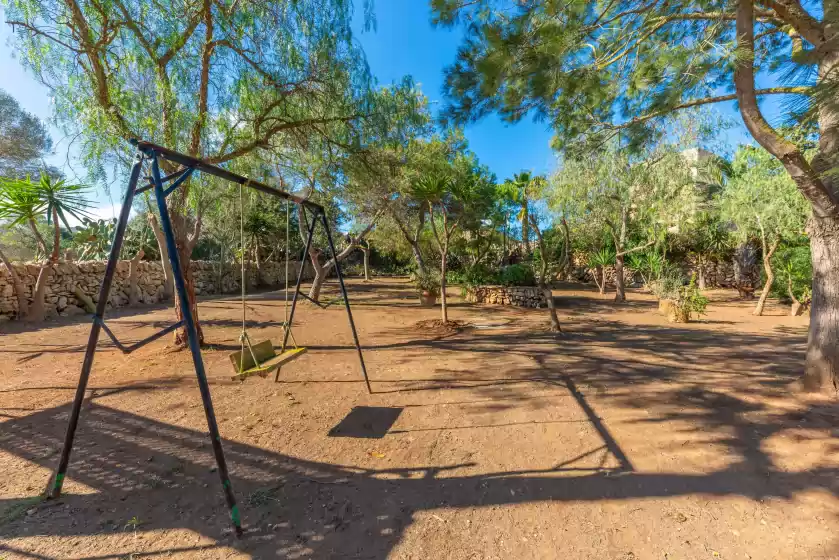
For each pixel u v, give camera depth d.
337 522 2.30
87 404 4.17
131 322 9.66
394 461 3.01
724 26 3.83
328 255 29.44
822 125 3.75
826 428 3.37
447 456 3.09
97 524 2.26
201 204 7.89
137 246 16.34
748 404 4.03
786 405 3.96
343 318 11.00
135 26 5.03
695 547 2.06
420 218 14.00
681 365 5.73
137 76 5.44
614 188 11.98
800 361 5.88
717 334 8.54
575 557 2.01
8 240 13.05
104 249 15.09
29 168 15.01
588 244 20.20
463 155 13.98
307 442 3.33
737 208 11.98
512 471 2.85
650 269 17.95
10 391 4.57
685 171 11.91
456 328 9.13
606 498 2.51
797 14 3.28
